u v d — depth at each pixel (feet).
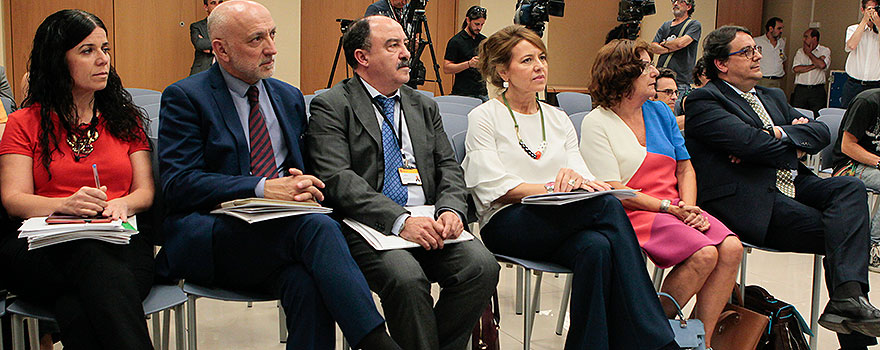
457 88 19.76
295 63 22.74
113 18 20.88
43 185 6.57
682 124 11.23
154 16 21.61
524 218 7.61
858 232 8.24
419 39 16.89
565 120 8.56
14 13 19.65
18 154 6.48
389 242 6.64
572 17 32.32
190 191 6.49
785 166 8.82
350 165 7.33
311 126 7.39
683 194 8.71
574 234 7.37
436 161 7.86
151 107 10.71
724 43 9.25
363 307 5.93
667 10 30.37
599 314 7.02
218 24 6.71
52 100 6.52
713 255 7.66
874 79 19.29
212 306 10.35
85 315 5.69
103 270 5.72
